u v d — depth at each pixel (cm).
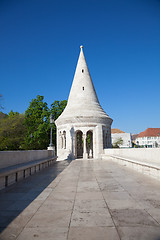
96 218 474
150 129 10475
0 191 777
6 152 953
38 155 1541
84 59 3381
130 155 1567
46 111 4112
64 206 573
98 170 1418
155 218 466
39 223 450
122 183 903
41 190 786
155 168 1006
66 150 2906
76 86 3222
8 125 4322
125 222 446
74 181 980
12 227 430
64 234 393
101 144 2902
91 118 2900
